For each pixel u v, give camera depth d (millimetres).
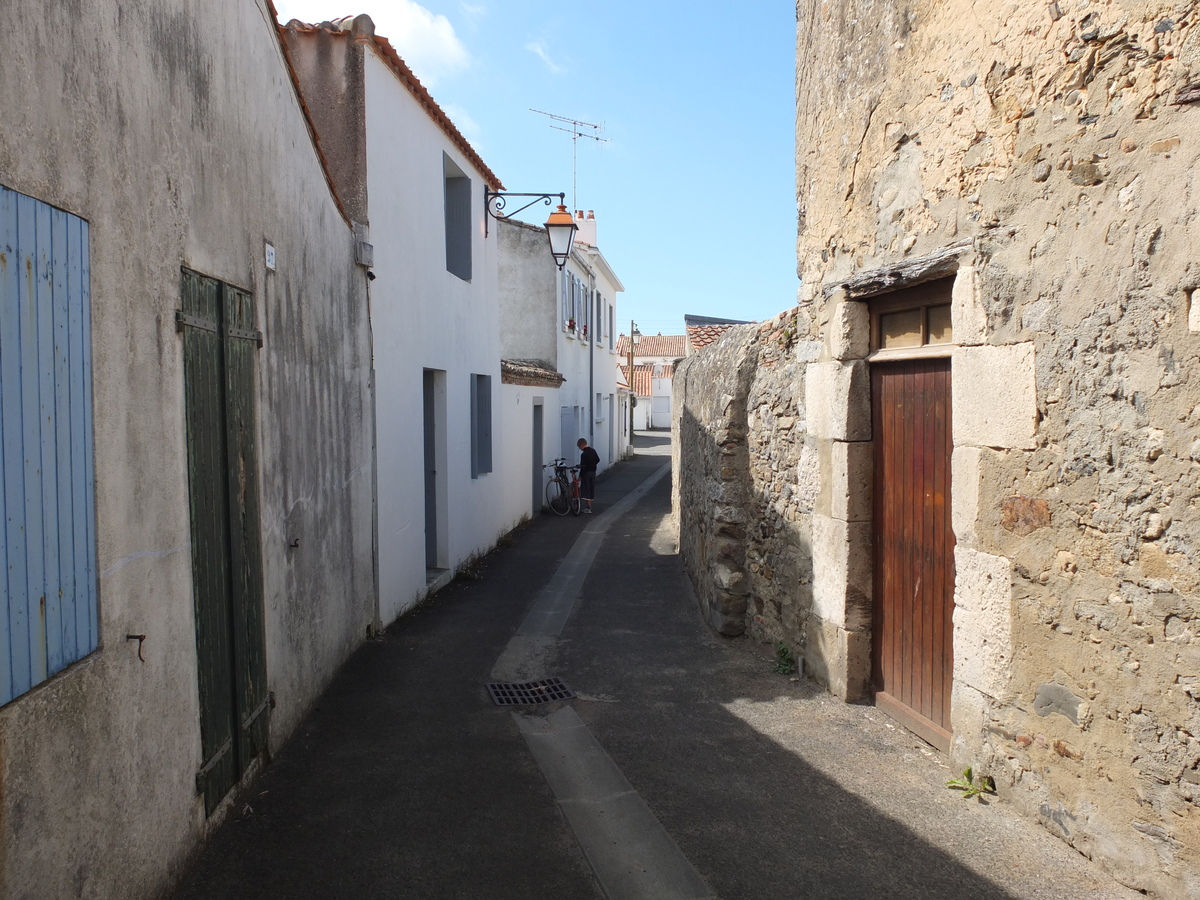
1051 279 3562
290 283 4875
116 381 2766
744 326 8039
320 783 4277
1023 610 3764
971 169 4023
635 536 12922
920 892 3305
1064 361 3502
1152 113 3109
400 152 7594
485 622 7617
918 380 4770
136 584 2895
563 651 6727
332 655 5812
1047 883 3320
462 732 5020
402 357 7680
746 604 7020
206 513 3541
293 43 6625
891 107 4684
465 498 10180
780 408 6270
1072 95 3434
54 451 2387
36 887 2283
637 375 55000
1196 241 2951
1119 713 3285
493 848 3680
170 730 3176
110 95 2738
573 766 4547
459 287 9805
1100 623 3365
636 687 5836
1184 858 3031
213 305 3658
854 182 5105
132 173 2891
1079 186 3418
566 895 3326
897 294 4926
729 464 7082
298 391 5027
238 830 3748
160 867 3094
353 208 6633
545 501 16312
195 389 3424
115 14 2779
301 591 5066
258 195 4309
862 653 5316
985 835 3691
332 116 6637
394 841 3719
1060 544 3553
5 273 2160
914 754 4559
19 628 2213
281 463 4664
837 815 3939
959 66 4090
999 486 3885
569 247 10555
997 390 3875
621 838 3771
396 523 7555
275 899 3242
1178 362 3021
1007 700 3887
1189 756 3008
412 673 6078
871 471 5258
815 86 5676
